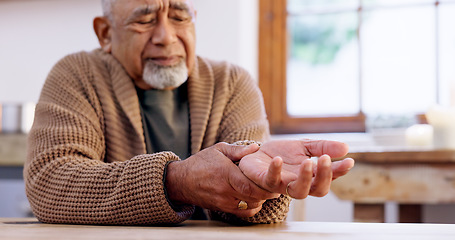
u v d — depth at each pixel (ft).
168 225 2.54
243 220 2.58
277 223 2.59
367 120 7.32
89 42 8.13
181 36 3.59
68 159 2.99
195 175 2.44
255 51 8.02
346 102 7.71
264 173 2.16
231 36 7.48
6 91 8.45
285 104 7.92
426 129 6.24
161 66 3.57
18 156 7.51
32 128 3.43
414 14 7.45
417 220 6.45
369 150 5.18
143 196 2.48
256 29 8.06
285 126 7.91
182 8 3.53
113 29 3.70
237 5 7.47
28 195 2.97
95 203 2.63
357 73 7.65
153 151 3.76
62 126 3.32
